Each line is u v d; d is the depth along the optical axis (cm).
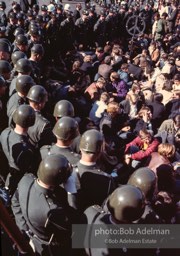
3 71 666
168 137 706
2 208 204
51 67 1201
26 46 868
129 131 731
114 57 1166
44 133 519
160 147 559
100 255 324
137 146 641
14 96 586
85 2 2248
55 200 366
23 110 472
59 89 913
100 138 409
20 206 373
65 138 442
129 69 1121
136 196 311
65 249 370
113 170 600
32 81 586
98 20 1606
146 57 1246
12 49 934
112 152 667
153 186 367
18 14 1188
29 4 1731
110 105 708
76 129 449
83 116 877
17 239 228
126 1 2098
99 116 786
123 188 319
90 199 405
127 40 1678
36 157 483
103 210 347
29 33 994
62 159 363
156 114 830
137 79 1121
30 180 378
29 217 361
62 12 1509
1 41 751
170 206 379
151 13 1880
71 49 1462
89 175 404
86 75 1057
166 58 1247
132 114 821
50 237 362
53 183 356
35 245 368
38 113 543
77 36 1571
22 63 657
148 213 347
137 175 371
